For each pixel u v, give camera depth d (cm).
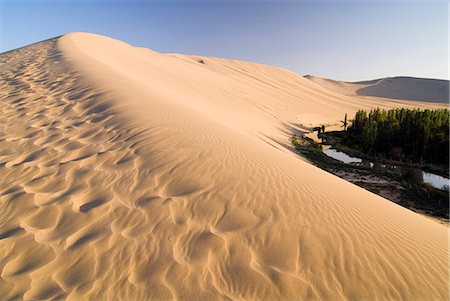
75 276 322
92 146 675
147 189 488
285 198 470
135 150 641
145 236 377
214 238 371
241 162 611
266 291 304
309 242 369
